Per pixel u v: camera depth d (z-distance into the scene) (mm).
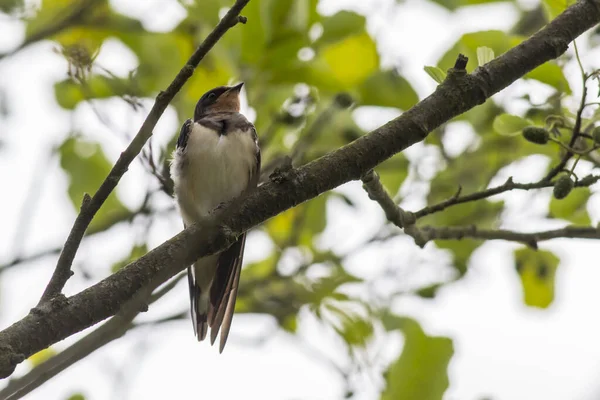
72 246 6367
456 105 7285
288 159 7133
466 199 8812
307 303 11258
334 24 10242
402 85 10656
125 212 11352
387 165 11586
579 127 7812
